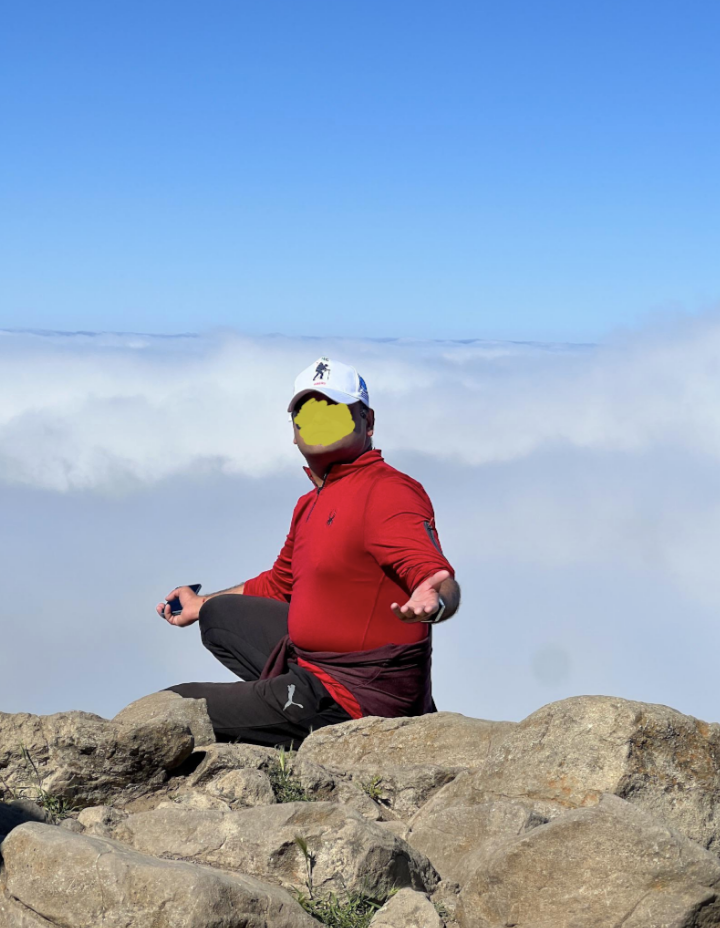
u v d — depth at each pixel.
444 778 3.85
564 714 3.68
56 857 3.24
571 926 3.30
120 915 3.19
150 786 3.70
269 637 4.61
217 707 4.30
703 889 3.29
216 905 3.19
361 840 3.40
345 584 4.31
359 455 4.41
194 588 4.91
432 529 4.27
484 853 3.47
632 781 3.58
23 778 3.65
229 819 3.45
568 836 3.34
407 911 3.31
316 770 3.76
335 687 4.29
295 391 4.43
